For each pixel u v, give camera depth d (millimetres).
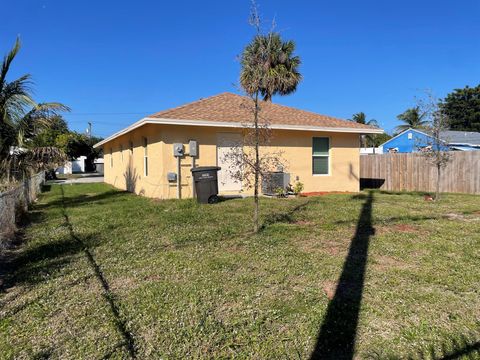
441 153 11984
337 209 9750
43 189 19312
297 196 13016
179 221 8180
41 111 10133
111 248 6082
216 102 14508
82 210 10383
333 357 2932
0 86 9117
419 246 5938
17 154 10688
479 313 3619
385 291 4129
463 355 2918
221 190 13094
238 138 13242
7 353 3012
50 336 3270
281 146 13906
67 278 4703
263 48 7129
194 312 3652
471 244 6059
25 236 7223
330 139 15102
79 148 46281
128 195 14688
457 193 14352
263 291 4160
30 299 4066
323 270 4828
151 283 4445
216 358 2926
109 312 3678
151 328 3371
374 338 3184
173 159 12133
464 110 46094
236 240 6441
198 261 5273
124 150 17984
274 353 2984
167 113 12258
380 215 8773
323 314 3588
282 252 5668
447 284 4324
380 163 17688
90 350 3041
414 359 2887
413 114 45344
